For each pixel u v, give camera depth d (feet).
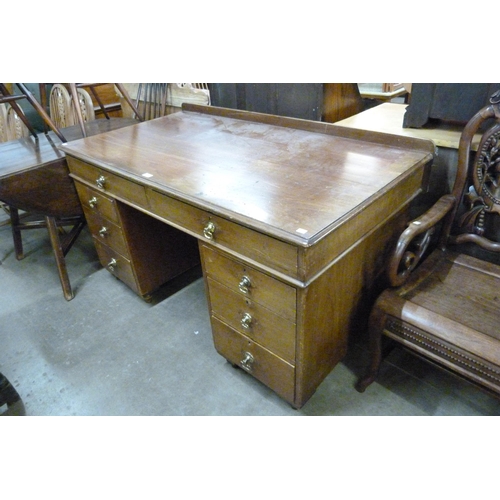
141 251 5.34
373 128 4.65
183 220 3.70
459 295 3.53
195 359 4.92
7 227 8.52
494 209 3.82
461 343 3.06
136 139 5.06
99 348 5.17
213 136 4.93
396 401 4.17
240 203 3.18
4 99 5.32
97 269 6.85
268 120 5.16
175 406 4.34
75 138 6.19
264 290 3.27
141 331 5.41
